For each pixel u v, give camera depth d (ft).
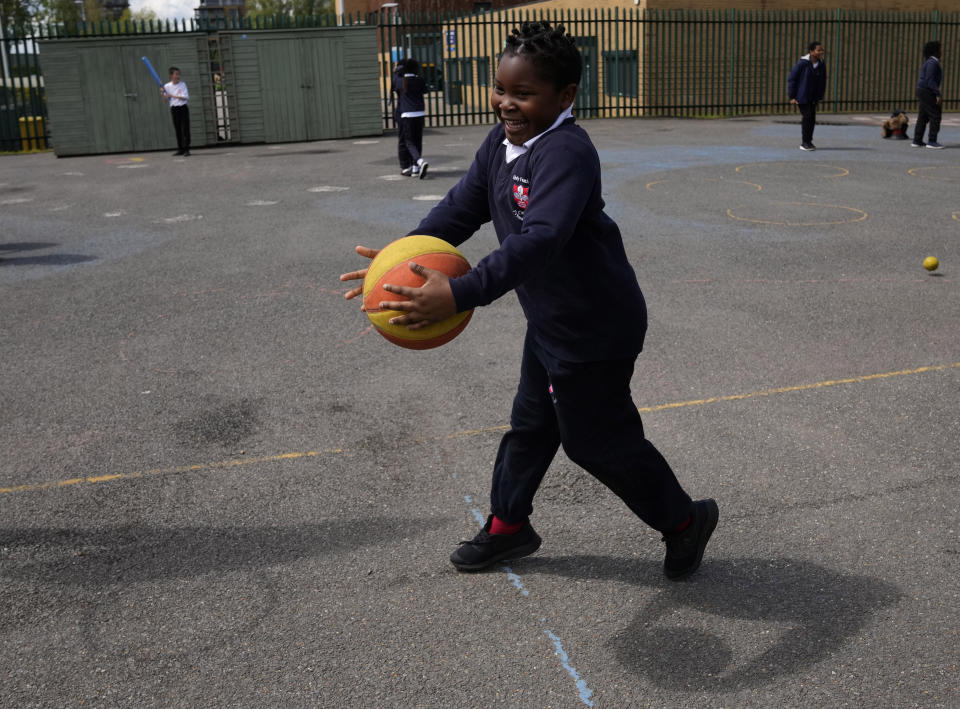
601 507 11.55
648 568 10.11
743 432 13.74
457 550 10.19
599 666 8.45
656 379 16.11
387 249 8.05
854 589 9.59
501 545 10.04
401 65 43.06
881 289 21.99
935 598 9.38
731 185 38.96
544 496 11.85
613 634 8.93
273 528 11.21
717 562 10.21
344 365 17.25
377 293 7.84
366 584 9.93
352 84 66.64
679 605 9.38
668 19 78.59
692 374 16.33
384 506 11.72
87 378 16.83
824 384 15.70
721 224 30.60
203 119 65.05
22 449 13.69
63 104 62.44
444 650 8.74
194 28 64.13
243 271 25.36
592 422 8.79
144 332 19.70
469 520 11.31
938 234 28.37
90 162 57.88
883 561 10.12
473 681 8.27
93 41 62.08
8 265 26.91
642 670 8.37
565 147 7.52
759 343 18.02
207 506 11.81
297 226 32.30
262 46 64.75
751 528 10.92
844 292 21.76
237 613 9.43
